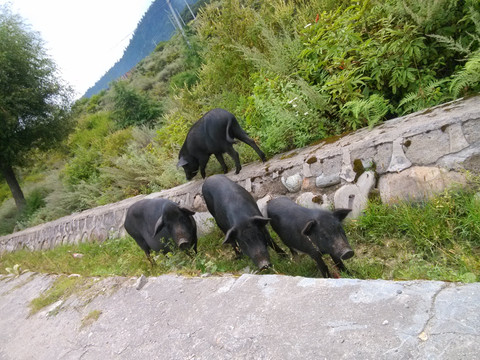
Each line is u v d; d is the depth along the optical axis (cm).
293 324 237
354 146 439
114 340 329
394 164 399
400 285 233
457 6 505
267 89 641
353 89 544
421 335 187
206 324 283
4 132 1494
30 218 1534
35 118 1589
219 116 575
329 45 596
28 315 489
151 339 301
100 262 672
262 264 379
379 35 561
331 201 450
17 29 1531
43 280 611
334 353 199
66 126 1706
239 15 899
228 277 342
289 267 407
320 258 368
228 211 428
